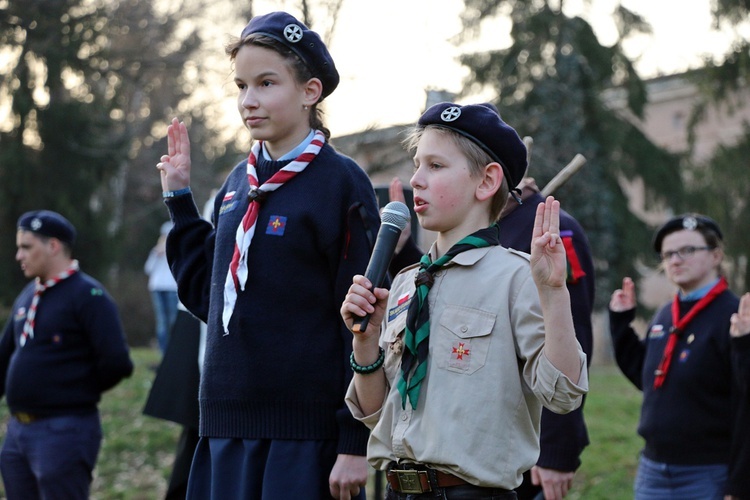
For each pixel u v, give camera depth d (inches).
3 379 337.4
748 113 1393.9
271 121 190.7
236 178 203.8
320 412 188.4
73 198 1102.4
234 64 195.5
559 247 139.4
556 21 1181.7
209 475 197.6
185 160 211.9
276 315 188.2
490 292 151.6
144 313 1440.7
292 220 189.5
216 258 197.5
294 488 185.2
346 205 192.9
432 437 148.6
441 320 152.9
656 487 266.2
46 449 314.2
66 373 317.7
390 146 713.6
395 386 157.8
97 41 1042.7
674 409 262.5
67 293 322.0
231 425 189.9
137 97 1417.3
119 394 571.8
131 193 1569.9
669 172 1208.8
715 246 270.5
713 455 257.8
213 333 193.9
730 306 262.1
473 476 145.7
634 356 292.5
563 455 228.1
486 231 156.6
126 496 440.1
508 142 157.5
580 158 238.1
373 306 154.0
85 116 1085.1
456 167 155.1
